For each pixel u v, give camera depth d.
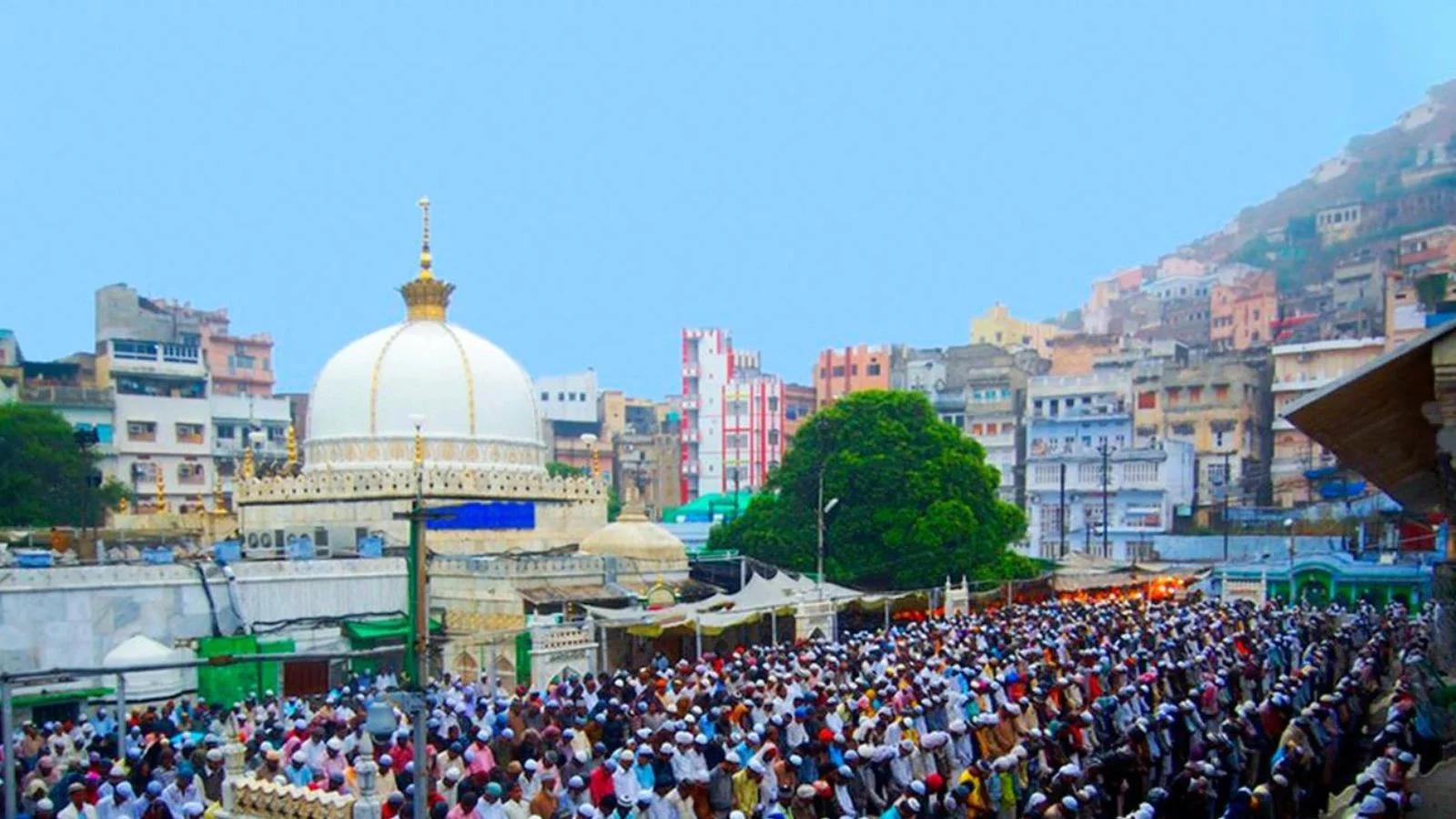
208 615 45.16
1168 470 107.38
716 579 66.38
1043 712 29.62
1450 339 15.10
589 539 59.97
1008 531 77.00
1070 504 113.12
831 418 76.88
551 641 41.69
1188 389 113.50
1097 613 49.22
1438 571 21.09
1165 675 32.47
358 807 20.52
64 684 39.75
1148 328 156.25
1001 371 127.50
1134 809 22.95
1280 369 113.75
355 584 49.75
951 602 59.19
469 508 58.56
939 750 25.42
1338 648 39.16
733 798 22.70
